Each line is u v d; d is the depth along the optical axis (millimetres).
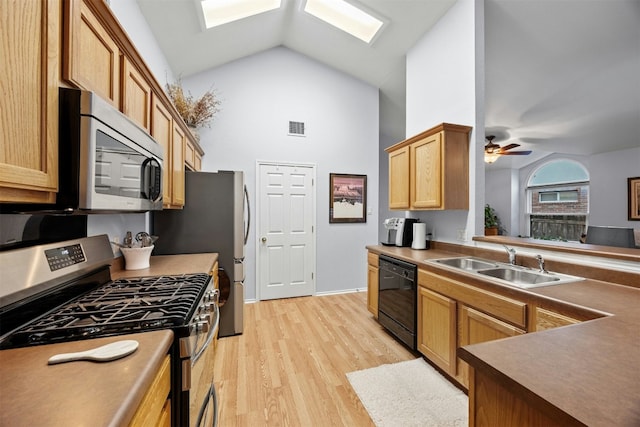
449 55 2709
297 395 1867
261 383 1994
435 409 1730
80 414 530
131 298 1217
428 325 2162
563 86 3150
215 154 3688
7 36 677
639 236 2430
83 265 1261
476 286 1724
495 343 852
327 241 4121
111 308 1077
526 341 860
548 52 2648
